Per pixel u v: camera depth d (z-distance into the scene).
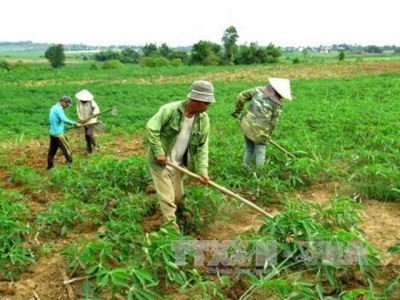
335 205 5.16
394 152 8.47
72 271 4.79
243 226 6.18
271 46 58.41
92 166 8.09
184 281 4.30
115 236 5.12
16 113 19.08
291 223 4.51
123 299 4.37
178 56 71.25
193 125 5.41
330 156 8.88
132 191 7.46
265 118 7.69
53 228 6.04
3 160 10.57
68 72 45.50
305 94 22.19
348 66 40.94
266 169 7.76
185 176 7.60
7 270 4.90
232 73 40.34
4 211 5.90
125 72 44.34
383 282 4.53
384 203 6.96
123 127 14.94
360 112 13.99
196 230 5.96
